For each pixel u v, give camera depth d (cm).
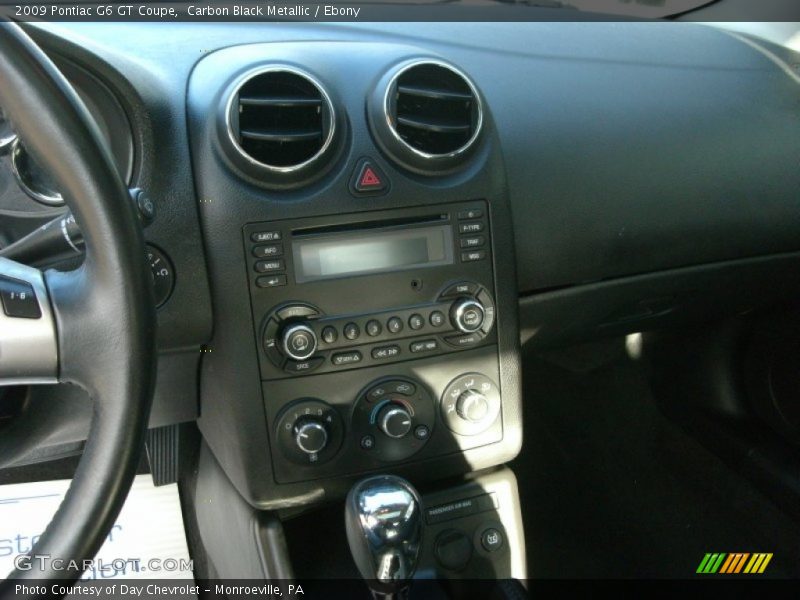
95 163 70
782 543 160
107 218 71
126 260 73
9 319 74
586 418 193
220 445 123
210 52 117
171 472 162
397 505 100
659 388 195
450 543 125
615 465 185
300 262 111
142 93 106
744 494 170
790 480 159
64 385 99
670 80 148
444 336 118
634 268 145
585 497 178
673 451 188
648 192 142
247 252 109
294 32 125
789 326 165
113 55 106
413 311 116
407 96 115
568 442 189
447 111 117
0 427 96
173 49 116
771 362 169
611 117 141
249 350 111
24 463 136
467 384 121
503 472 131
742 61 156
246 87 109
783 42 162
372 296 114
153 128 107
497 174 121
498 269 121
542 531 169
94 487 75
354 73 116
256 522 118
